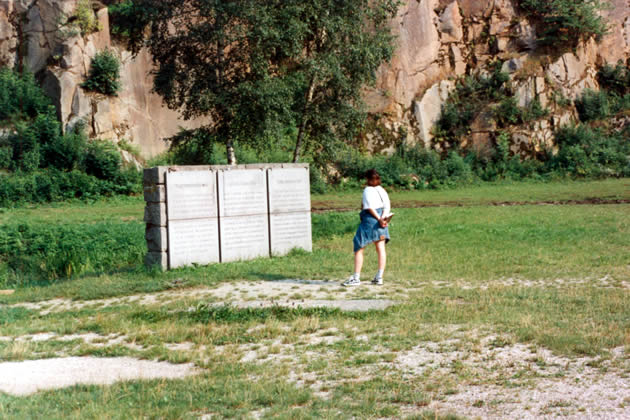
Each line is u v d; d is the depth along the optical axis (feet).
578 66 156.35
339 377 16.67
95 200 110.83
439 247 47.85
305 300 28.43
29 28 129.49
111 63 127.65
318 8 72.59
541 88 151.12
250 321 24.00
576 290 29.14
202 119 139.13
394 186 130.52
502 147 145.28
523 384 15.44
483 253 43.78
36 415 13.91
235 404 14.64
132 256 48.47
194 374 17.34
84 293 33.37
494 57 160.86
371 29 93.50
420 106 152.66
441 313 24.30
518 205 89.40
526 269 36.52
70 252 47.70
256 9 72.13
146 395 15.26
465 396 14.76
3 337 23.31
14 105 122.83
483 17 162.81
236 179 42.93
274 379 16.60
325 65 73.51
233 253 42.80
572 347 18.57
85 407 14.40
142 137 132.98
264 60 74.08
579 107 153.69
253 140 77.20
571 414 13.21
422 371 17.03
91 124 125.59
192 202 40.75
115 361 19.38
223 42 75.56
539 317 23.11
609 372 16.17
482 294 28.53
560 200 97.14
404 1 156.76
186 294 31.96
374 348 19.65
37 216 83.92
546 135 146.51
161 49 80.07
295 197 46.21
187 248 40.60
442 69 159.84
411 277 34.96
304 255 44.96
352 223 66.85
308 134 82.17
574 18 154.40
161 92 79.00
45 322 25.85
